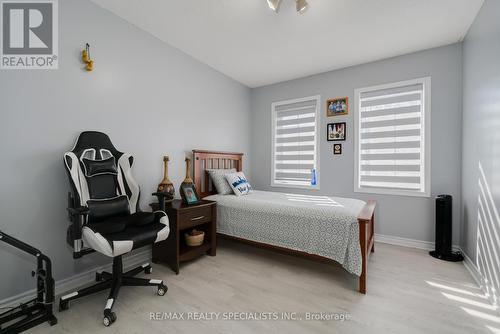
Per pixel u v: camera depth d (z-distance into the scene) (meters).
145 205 2.63
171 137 2.92
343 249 2.07
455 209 2.78
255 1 2.12
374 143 3.29
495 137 1.83
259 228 2.58
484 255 2.01
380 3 2.10
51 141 1.93
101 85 2.24
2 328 1.51
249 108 4.35
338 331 1.50
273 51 3.02
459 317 1.64
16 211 1.76
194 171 3.16
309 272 2.34
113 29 2.32
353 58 3.18
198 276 2.25
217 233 2.90
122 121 2.41
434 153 2.89
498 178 1.76
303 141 3.89
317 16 2.30
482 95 2.11
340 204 2.53
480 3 2.09
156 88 2.74
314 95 3.73
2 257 1.70
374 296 1.91
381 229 3.22
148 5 2.20
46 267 1.57
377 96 3.27
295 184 3.92
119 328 1.53
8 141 1.72
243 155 4.22
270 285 2.08
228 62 3.34
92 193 1.94
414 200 3.01
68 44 2.02
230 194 3.25
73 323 1.58
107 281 1.87
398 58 3.09
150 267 2.30
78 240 1.65
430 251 2.81
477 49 2.23
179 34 2.67
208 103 3.46
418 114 3.01
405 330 1.51
